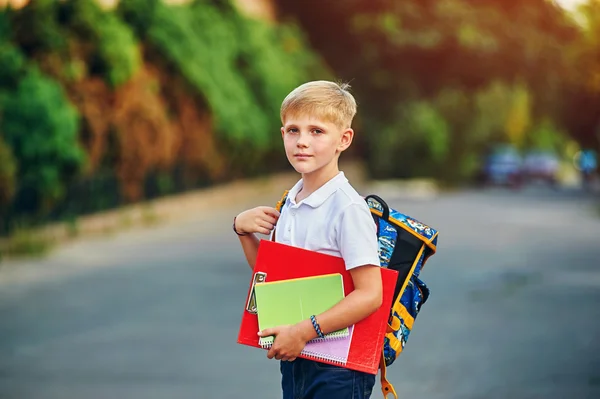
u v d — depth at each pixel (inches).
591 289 576.4
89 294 551.2
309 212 152.7
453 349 392.2
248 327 150.8
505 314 482.6
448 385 330.6
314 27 2140.7
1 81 828.0
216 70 1395.2
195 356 378.6
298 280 149.1
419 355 380.8
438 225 1108.5
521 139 3245.6
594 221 1203.2
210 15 1445.6
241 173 1558.8
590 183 2368.4
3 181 749.9
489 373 348.2
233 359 373.7
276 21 2054.6
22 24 892.0
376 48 2127.2
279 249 151.0
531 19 2075.5
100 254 758.5
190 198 1259.8
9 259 720.3
